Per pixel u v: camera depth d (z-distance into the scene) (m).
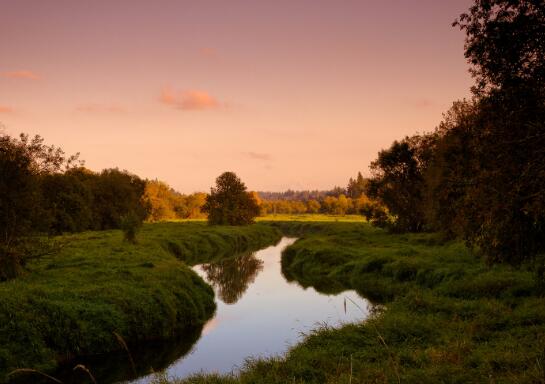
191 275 27.98
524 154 12.61
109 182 69.12
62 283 21.06
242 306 26.25
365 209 60.97
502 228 13.20
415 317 16.19
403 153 56.22
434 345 12.64
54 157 25.06
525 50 13.10
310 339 15.08
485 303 17.17
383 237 53.91
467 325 14.15
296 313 23.69
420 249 36.31
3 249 21.33
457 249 32.50
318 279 34.94
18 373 14.00
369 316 18.98
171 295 22.39
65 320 16.75
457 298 19.50
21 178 22.94
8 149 23.00
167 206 129.62
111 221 66.69
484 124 14.12
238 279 36.75
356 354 12.66
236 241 67.12
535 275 18.27
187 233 61.66
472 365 9.84
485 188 13.27
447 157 28.83
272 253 58.53
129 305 19.66
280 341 18.62
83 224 54.78
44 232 25.38
